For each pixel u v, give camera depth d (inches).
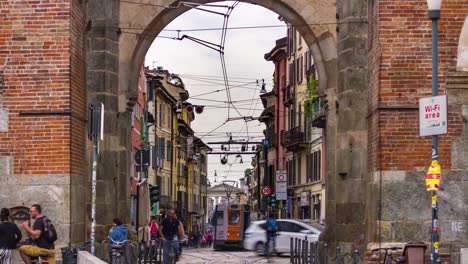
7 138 839.1
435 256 624.1
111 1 1015.0
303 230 1593.3
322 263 1002.1
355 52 967.6
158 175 3147.1
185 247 2844.5
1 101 841.5
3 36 846.5
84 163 903.7
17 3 847.1
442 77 836.6
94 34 1003.3
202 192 5098.4
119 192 1033.5
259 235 1697.8
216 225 2343.8
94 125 756.6
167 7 1043.3
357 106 962.7
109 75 1007.0
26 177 835.4
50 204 832.9
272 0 1046.4
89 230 963.3
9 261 768.9
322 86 1046.4
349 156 962.1
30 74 842.8
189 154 4328.3
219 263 1389.0
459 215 823.7
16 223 832.3
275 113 3329.2
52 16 845.8
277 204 2534.5
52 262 769.6
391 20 850.1
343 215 970.7
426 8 848.3
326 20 1036.5
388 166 843.4
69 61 842.8
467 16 834.2
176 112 3629.4
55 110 838.5
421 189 840.9
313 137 2568.9
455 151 828.6
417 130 845.8
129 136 1066.1
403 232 837.2
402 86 847.7
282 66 3189.0
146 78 2906.0
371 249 838.5
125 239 924.0
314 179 2541.8
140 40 1042.7
